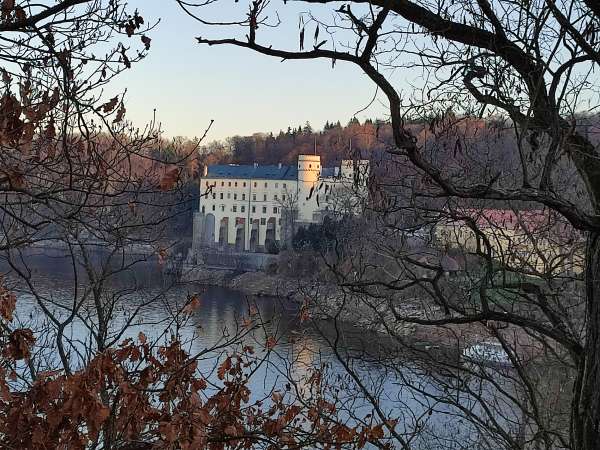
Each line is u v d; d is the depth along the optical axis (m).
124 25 4.72
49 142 4.76
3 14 3.77
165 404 4.67
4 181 4.42
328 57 3.56
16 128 3.95
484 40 3.96
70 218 4.79
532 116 4.09
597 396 4.22
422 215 5.20
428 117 4.32
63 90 4.20
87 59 4.59
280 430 5.09
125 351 4.65
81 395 3.76
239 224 76.62
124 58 4.75
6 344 4.84
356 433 5.12
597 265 4.34
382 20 3.41
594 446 4.19
